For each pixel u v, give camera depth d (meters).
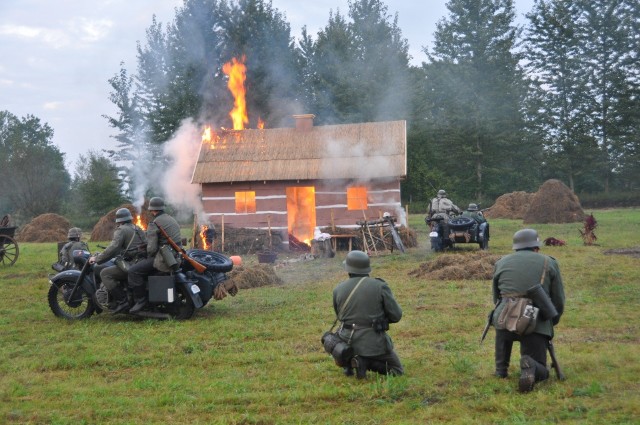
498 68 67.38
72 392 7.00
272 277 15.41
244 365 7.99
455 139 66.81
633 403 5.73
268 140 27.67
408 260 19.33
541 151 68.75
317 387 6.76
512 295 6.54
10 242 21.88
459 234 21.03
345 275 16.50
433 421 5.65
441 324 9.78
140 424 5.89
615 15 66.31
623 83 64.44
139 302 10.94
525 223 36.28
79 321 11.11
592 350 7.89
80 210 70.06
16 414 6.21
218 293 11.16
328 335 7.08
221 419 5.86
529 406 5.81
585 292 12.22
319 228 23.75
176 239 10.93
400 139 26.25
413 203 59.34
